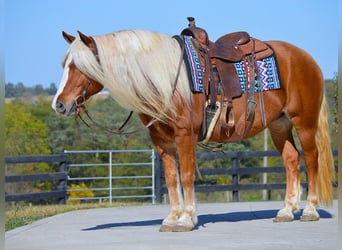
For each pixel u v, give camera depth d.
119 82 6.53
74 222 8.30
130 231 7.17
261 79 7.34
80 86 6.55
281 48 7.70
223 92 7.02
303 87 7.68
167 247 5.93
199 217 8.65
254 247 5.88
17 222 8.33
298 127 7.72
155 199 13.56
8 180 11.91
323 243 6.07
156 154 14.13
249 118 7.22
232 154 13.68
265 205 10.63
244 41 7.51
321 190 7.88
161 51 6.70
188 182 6.86
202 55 7.00
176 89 6.64
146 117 6.96
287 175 7.95
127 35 6.70
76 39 6.63
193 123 6.77
